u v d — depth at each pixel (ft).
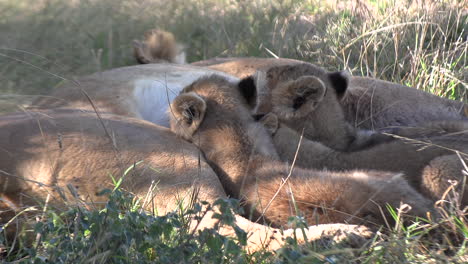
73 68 43.21
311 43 55.72
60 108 32.37
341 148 34.83
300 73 36.40
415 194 27.63
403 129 35.83
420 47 48.21
